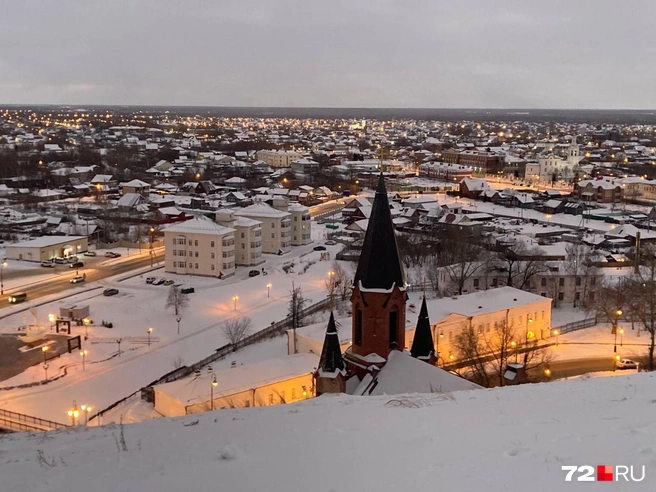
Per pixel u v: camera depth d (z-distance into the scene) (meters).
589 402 27.84
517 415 25.64
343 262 153.25
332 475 19.06
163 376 84.12
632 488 16.62
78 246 161.38
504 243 140.62
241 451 22.11
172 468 20.66
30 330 96.94
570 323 103.00
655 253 134.88
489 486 17.25
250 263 150.88
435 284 126.25
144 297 121.44
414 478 18.27
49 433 26.91
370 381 48.59
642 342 95.00
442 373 45.81
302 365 77.19
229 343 96.50
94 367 87.12
